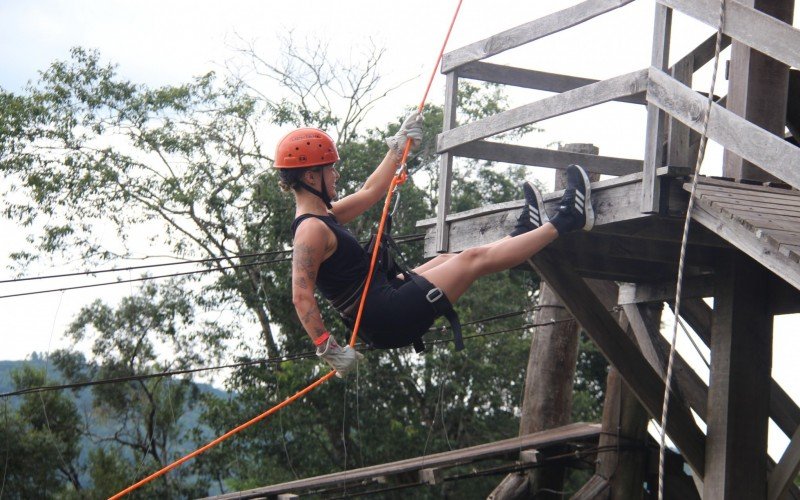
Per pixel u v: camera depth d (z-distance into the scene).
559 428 9.95
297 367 18.05
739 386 5.86
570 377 10.41
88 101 19.80
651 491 9.69
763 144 4.49
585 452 9.12
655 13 5.14
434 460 9.12
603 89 5.34
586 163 7.23
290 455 18.16
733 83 5.73
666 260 6.24
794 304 5.78
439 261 4.59
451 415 19.09
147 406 19.70
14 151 19.83
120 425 20.53
